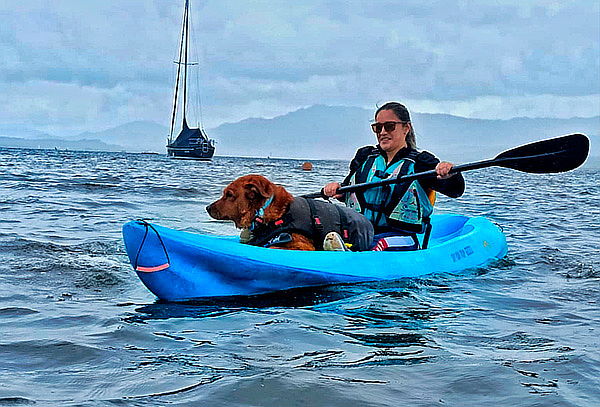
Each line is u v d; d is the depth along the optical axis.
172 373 2.83
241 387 2.63
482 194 13.31
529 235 6.46
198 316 3.55
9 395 2.51
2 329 3.29
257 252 4.01
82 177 14.93
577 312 3.74
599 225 7.35
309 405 2.48
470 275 4.49
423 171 4.57
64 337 3.20
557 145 4.70
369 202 4.68
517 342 3.26
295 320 3.49
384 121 4.64
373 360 3.01
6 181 12.24
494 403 2.54
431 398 2.58
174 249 3.86
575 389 2.72
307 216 4.27
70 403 2.44
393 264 4.33
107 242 5.30
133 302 3.78
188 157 51.78
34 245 5.02
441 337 3.30
